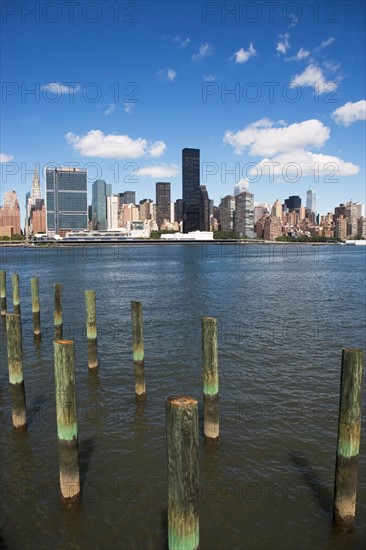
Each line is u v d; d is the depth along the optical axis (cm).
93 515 1034
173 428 715
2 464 1252
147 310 3756
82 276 7156
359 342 2612
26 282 6122
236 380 1912
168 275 7438
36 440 1381
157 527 997
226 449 1320
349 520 972
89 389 1822
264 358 2245
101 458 1280
